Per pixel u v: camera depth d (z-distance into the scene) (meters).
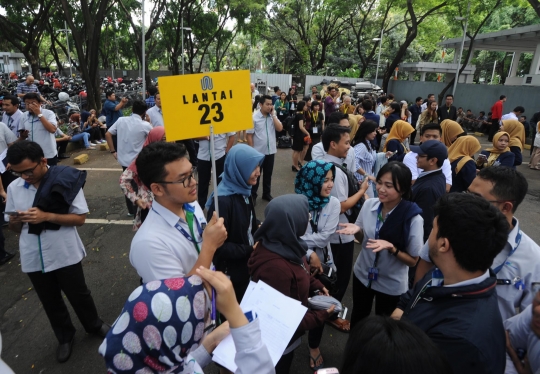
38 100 5.62
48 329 3.30
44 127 5.80
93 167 8.38
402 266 2.64
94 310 3.08
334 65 34.31
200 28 27.55
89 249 4.71
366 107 8.52
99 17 12.51
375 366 0.96
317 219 2.79
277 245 2.00
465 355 1.26
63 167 2.77
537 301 1.44
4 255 4.41
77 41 12.55
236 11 25.91
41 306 3.62
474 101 18.27
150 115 6.68
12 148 2.50
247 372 1.28
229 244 2.59
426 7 18.27
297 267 2.03
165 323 1.13
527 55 30.27
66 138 8.74
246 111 2.23
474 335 1.28
